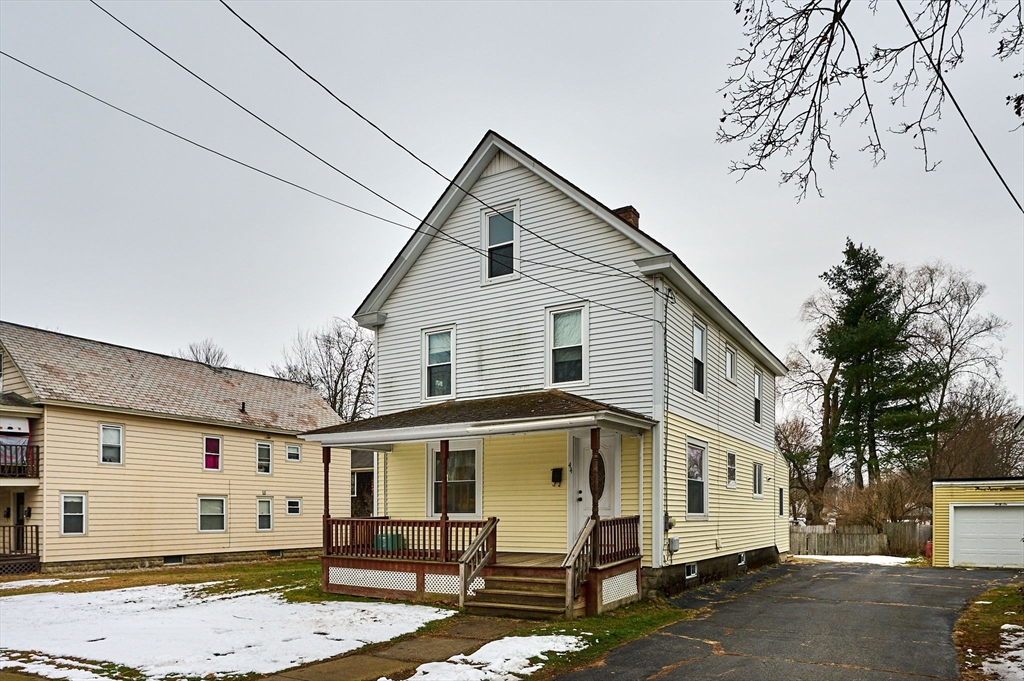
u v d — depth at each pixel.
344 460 31.69
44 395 20.88
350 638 10.21
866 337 33.78
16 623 11.79
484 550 13.00
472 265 16.78
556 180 15.51
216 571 21.19
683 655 9.31
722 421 18.02
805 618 12.04
